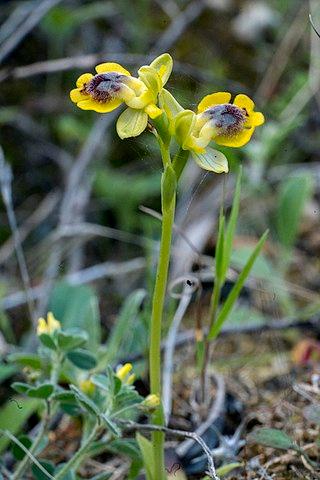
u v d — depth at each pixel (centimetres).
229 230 40
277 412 42
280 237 51
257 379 45
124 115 35
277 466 40
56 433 43
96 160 57
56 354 39
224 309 40
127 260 55
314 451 40
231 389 45
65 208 53
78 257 53
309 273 53
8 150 59
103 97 35
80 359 39
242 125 35
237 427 43
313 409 38
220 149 51
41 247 54
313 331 47
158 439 37
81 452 37
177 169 35
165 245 35
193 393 44
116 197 55
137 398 37
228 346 48
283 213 51
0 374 43
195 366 46
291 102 59
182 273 51
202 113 35
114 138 59
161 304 36
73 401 38
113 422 37
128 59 55
